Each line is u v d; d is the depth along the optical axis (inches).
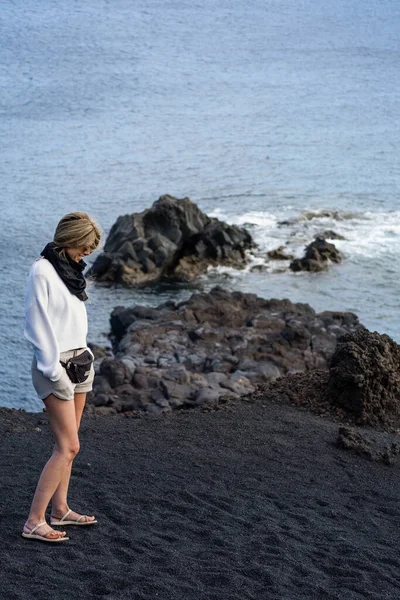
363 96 4495.6
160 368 1154.7
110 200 2559.1
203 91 4650.6
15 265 1967.3
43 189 2657.5
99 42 6466.5
